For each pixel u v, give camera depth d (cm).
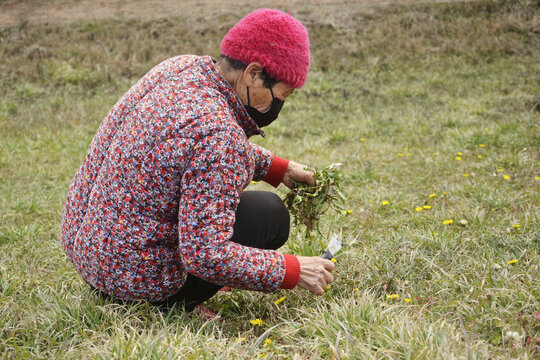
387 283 280
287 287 216
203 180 194
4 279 298
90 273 218
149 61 1116
